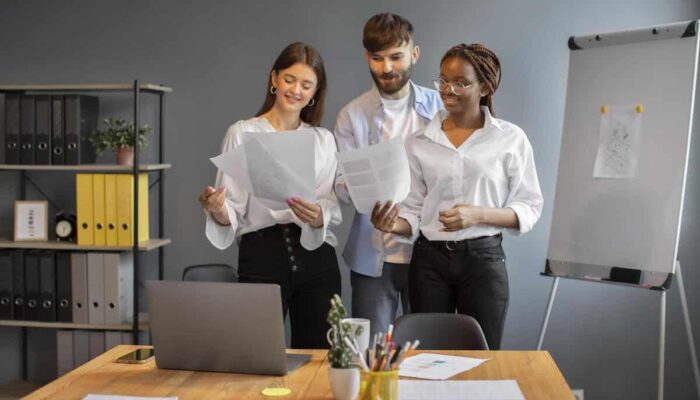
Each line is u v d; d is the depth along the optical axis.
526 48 4.47
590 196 4.06
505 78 4.49
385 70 3.71
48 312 4.48
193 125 4.70
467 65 3.46
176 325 2.47
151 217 4.76
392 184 3.13
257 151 2.97
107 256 4.41
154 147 4.73
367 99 3.92
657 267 3.81
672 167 3.82
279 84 3.42
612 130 4.03
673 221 3.79
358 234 3.89
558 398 2.23
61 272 4.46
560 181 4.18
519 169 3.59
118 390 2.31
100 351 4.46
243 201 3.45
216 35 4.65
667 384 4.50
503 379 2.40
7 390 4.62
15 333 4.85
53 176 4.79
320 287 3.51
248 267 3.49
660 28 3.90
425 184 3.64
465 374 2.45
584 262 4.05
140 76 4.71
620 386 4.54
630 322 4.51
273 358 2.42
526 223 3.53
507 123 3.60
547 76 4.47
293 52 3.41
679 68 3.85
